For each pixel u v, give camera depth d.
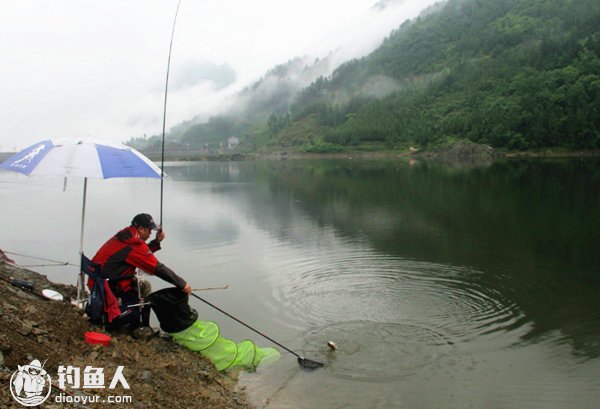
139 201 27.88
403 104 147.75
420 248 14.47
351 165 75.25
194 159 136.12
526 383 6.71
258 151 166.38
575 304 9.66
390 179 41.81
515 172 46.88
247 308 9.62
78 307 6.62
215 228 18.44
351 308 9.55
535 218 19.36
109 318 6.22
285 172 58.75
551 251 13.94
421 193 29.66
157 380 5.61
